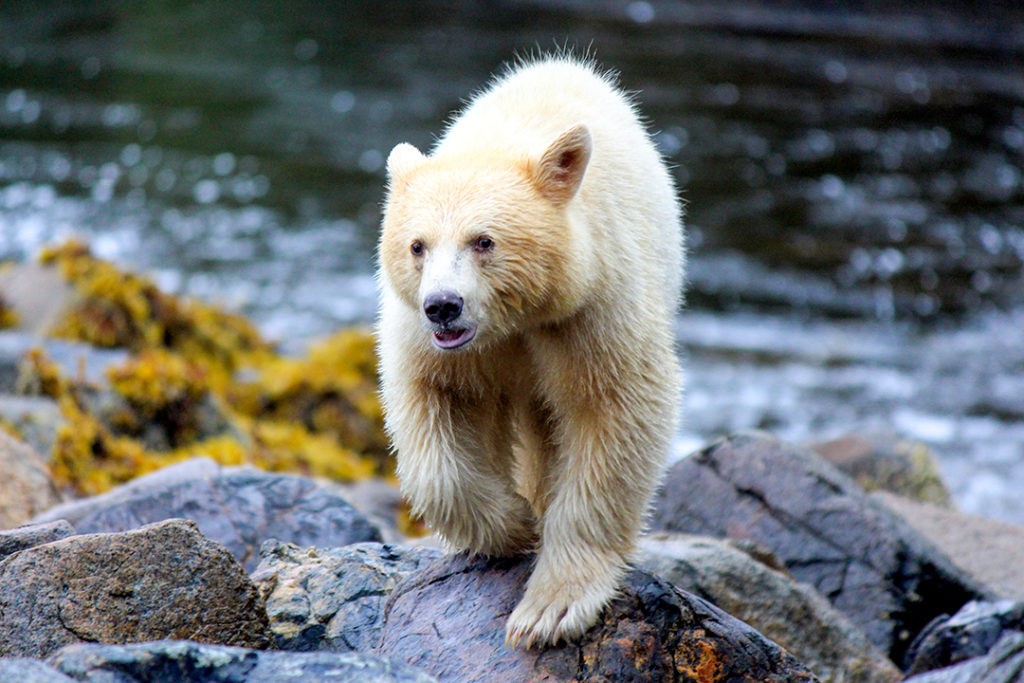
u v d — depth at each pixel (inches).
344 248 1031.6
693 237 1067.9
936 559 398.0
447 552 289.1
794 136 1381.6
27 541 270.8
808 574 399.2
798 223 1113.4
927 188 1226.0
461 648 254.8
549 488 283.0
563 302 248.4
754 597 343.0
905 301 957.2
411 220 250.8
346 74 1606.8
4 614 244.8
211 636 249.3
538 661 249.3
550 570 257.8
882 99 1553.9
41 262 655.1
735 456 427.5
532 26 1939.0
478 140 271.4
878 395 802.2
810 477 417.7
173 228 1051.3
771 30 1925.4
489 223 244.2
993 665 223.9
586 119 278.5
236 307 886.4
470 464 266.5
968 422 768.9
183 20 1910.7
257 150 1279.5
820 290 971.9
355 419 634.2
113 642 243.4
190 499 350.9
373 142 1317.7
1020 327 921.5
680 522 418.9
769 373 828.6
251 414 628.1
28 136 1293.1
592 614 252.4
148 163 1224.8
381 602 281.9
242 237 1041.5
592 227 256.8
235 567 251.8
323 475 564.1
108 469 493.4
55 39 1756.9
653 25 1947.6
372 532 351.9
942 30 1926.7
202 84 1539.1
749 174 1240.8
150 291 657.0
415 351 259.4
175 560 248.2
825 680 341.4
